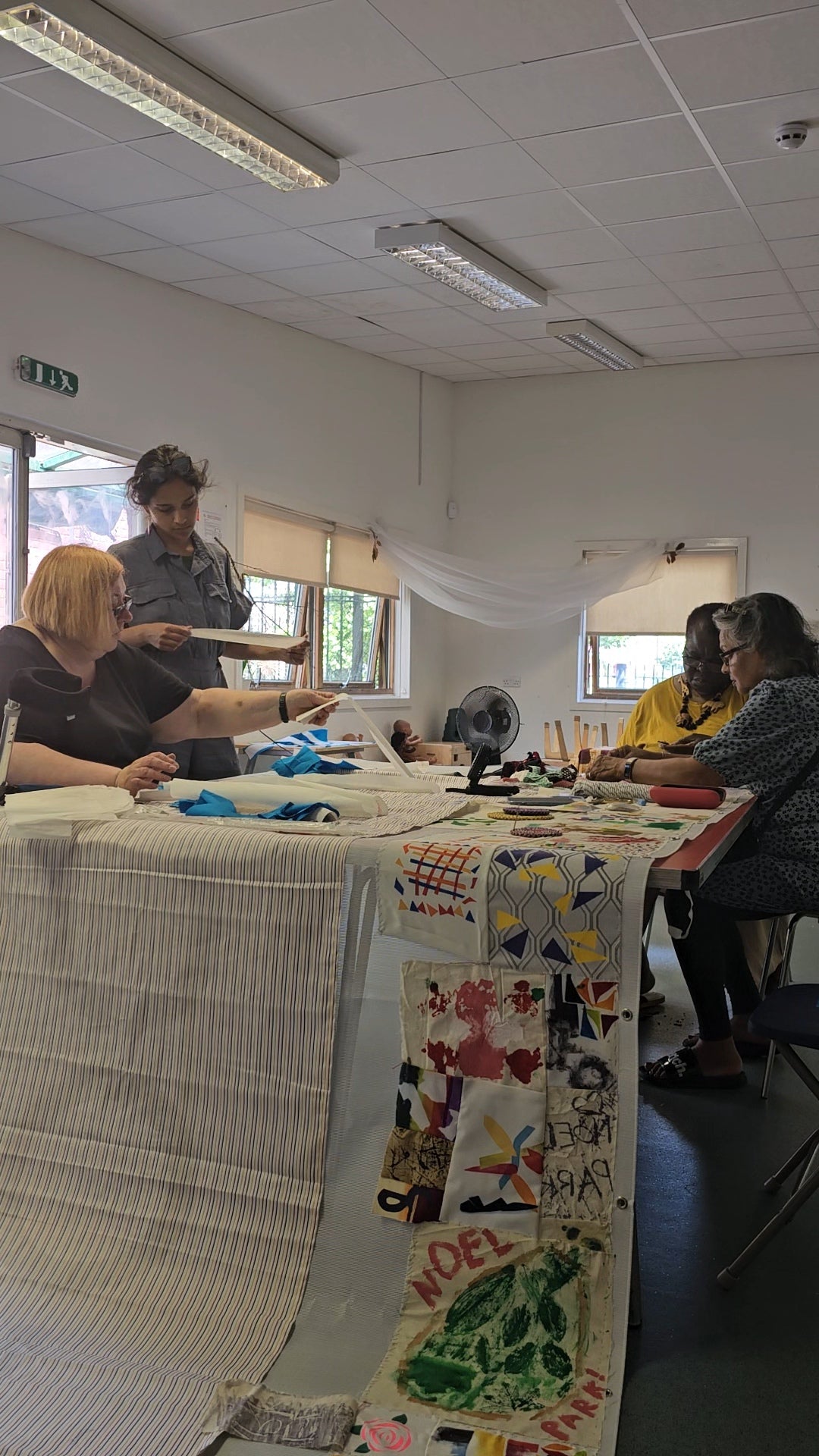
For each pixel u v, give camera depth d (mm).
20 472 4902
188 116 3846
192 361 5926
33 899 1994
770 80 3688
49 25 3266
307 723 2623
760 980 3592
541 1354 1621
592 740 8227
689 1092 3111
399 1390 1603
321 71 3643
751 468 7660
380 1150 1755
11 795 2082
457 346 7250
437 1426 1538
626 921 1608
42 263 4977
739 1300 2033
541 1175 1661
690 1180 2549
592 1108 1638
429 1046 1720
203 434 6023
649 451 7934
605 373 8031
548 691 8414
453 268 5566
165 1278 1813
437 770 3246
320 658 7383
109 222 4816
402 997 1740
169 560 3406
